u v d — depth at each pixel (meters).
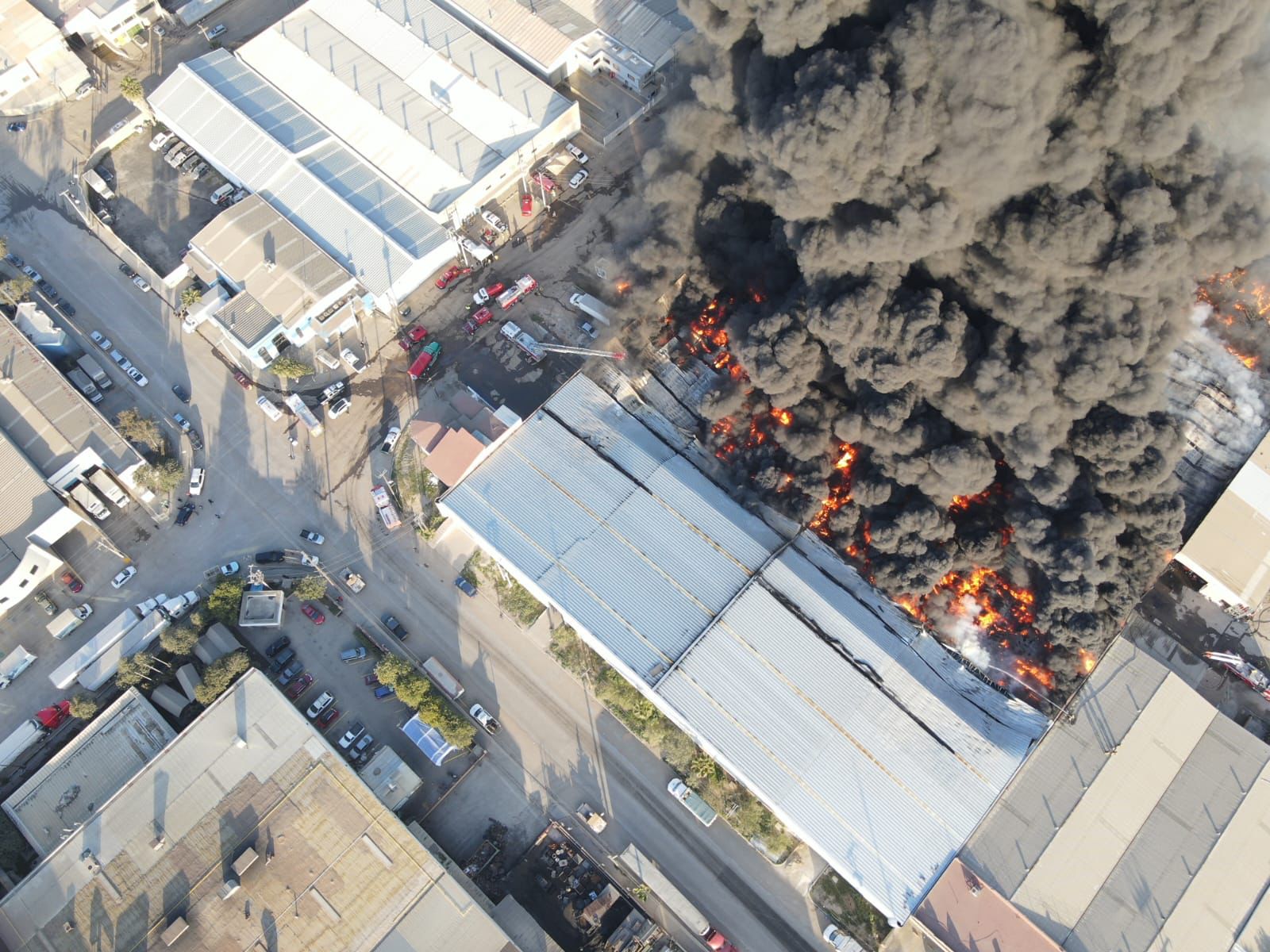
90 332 102.19
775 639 79.81
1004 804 75.62
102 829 74.62
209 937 71.19
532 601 88.12
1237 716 82.94
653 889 76.75
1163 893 72.75
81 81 116.62
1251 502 85.06
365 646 86.62
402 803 79.12
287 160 105.94
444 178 105.19
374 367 99.56
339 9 117.06
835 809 73.69
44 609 89.38
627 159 109.81
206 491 94.62
